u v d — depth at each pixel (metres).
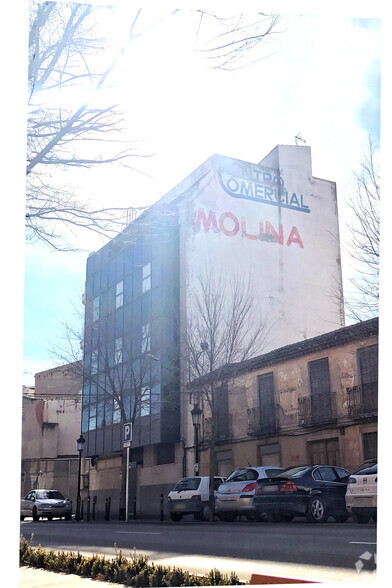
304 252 19.12
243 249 18.06
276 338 17.86
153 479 16.36
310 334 18.30
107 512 16.22
